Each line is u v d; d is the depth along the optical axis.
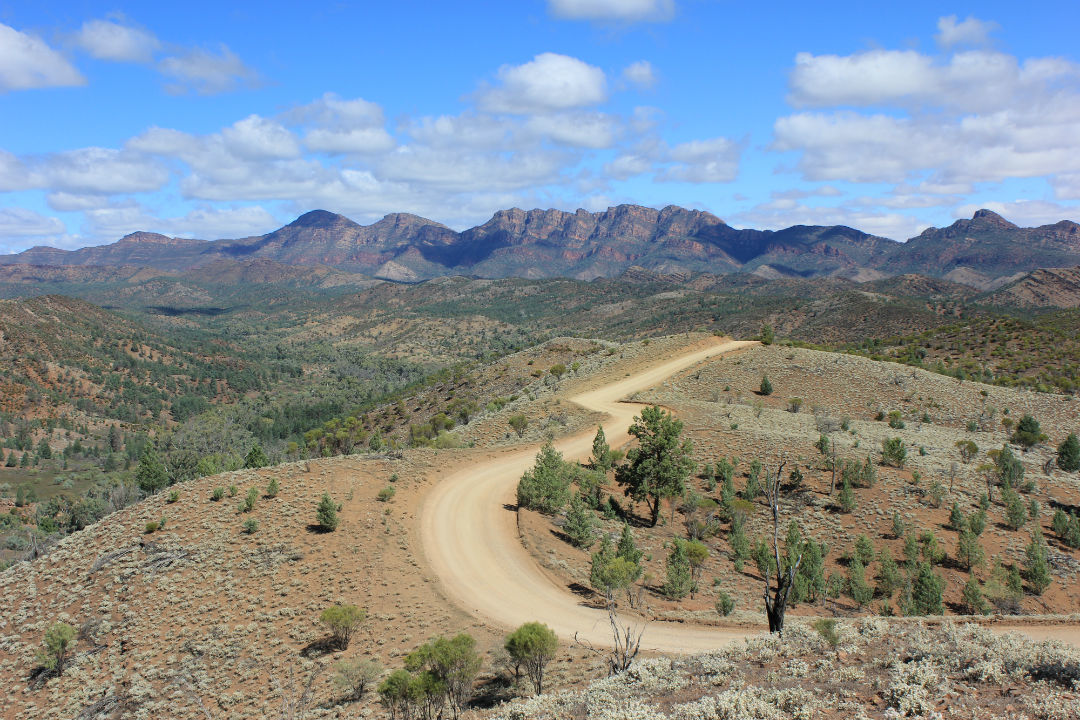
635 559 40.28
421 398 154.75
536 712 19.56
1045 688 14.81
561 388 103.00
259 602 36.53
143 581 39.38
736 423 73.12
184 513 46.66
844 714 15.23
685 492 54.28
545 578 39.25
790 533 48.38
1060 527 51.16
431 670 24.45
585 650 29.59
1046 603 43.00
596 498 53.91
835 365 104.75
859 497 56.41
